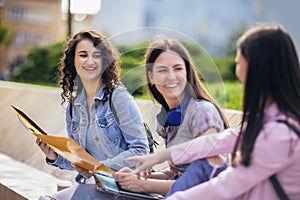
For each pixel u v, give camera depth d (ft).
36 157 16.96
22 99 20.10
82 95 10.03
